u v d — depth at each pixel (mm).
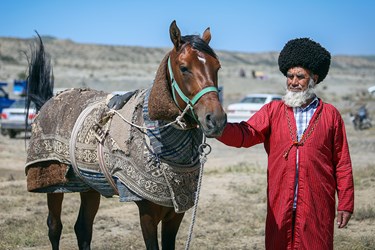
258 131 4180
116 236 7363
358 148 17938
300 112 4105
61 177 5477
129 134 4609
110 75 62188
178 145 4414
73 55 102250
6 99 27547
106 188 4934
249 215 8398
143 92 4832
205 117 3859
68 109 5527
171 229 4914
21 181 11414
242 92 53406
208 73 3986
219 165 13789
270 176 4156
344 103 39594
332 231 4098
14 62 76562
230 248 6812
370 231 7426
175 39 4172
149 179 4438
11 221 8008
